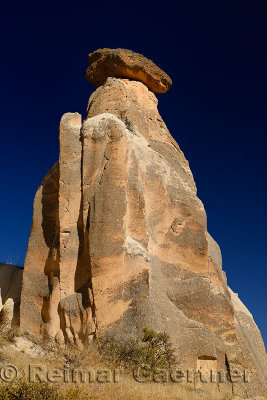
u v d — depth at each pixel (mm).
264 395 18234
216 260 22562
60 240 18625
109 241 16844
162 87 25141
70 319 17234
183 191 21141
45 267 19531
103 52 24906
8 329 17297
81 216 18688
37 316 18750
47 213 20797
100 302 16281
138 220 17891
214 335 18781
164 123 24516
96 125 19344
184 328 17516
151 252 18703
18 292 22516
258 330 24000
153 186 20031
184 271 19547
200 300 19109
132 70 24203
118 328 15656
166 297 18125
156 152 21469
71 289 17891
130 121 21266
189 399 12742
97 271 16656
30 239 20609
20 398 10750
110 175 17906
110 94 21656
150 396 12062
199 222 20688
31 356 15438
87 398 11180
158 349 15094
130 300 16078
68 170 19516
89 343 16016
